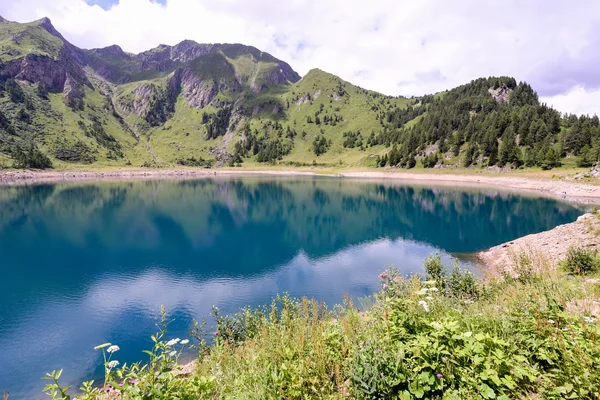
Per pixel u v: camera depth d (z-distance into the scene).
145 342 15.23
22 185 98.12
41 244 34.25
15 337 15.77
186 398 4.45
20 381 12.58
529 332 5.23
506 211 49.59
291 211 55.59
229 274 24.73
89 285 22.72
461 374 4.31
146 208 58.16
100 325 16.95
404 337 5.12
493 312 6.79
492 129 119.56
